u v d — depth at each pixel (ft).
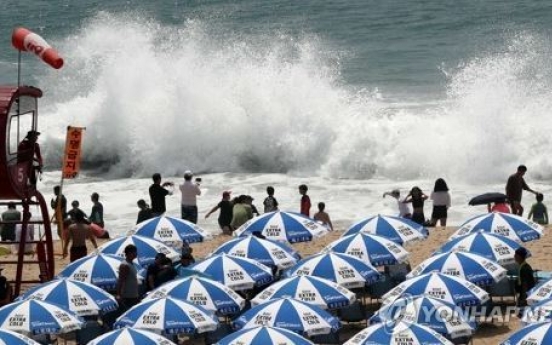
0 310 163.02
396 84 477.77
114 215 299.17
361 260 185.98
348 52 570.87
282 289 170.91
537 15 639.76
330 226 256.93
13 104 195.11
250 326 155.02
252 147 355.36
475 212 287.69
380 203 301.43
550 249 230.48
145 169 358.84
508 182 261.85
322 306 168.14
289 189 324.39
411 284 171.12
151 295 172.55
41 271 215.92
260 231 214.28
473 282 178.29
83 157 366.02
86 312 172.65
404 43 590.96
